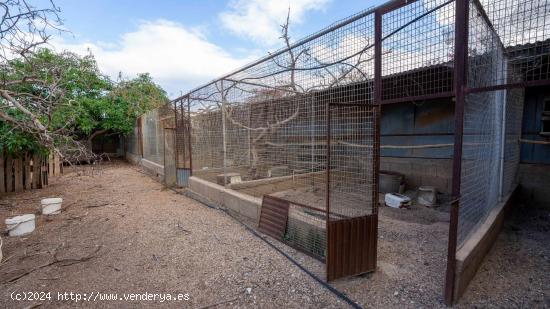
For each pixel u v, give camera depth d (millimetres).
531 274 2768
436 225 4168
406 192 6188
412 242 3539
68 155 5441
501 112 3914
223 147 5793
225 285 2639
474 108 2645
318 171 4473
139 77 15148
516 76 3930
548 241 3561
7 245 3594
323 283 2609
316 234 3230
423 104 6141
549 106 4758
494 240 3467
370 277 2729
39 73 4664
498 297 2383
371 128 2688
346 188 3076
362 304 2307
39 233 4055
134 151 13734
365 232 2738
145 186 7949
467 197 2611
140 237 3891
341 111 3010
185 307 2309
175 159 7801
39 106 4551
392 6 2461
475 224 2982
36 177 7367
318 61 3270
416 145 6293
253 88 5020
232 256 3250
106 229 4238
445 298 2301
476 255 2684
